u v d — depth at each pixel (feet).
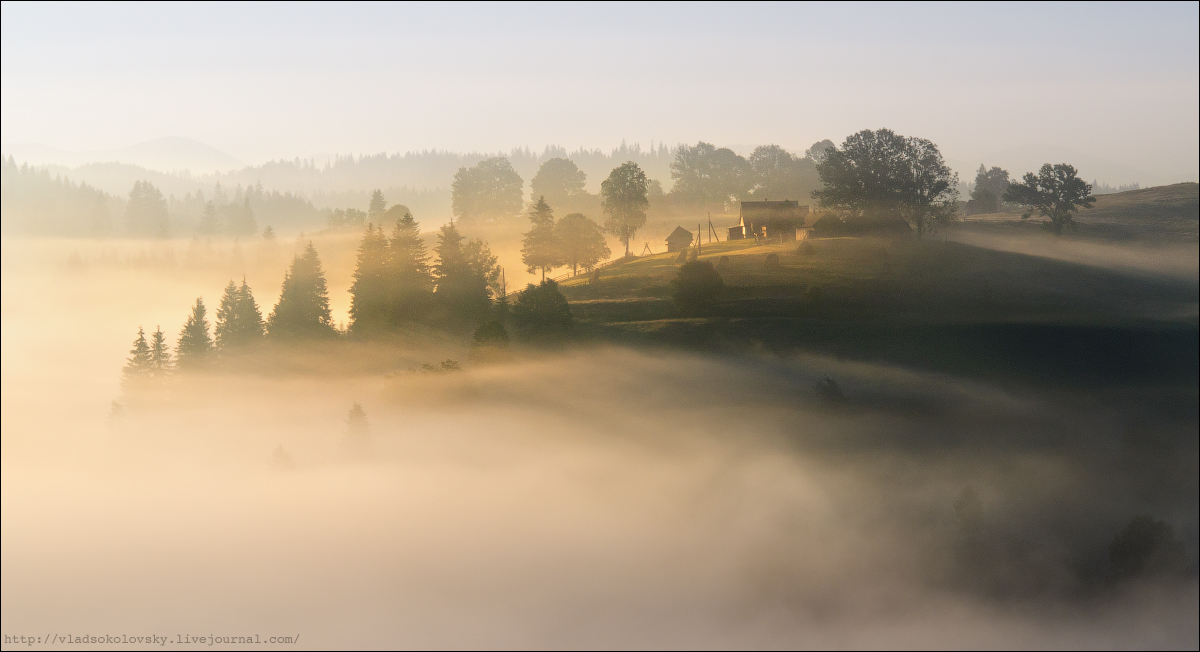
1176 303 402.31
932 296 395.55
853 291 395.55
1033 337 355.56
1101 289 421.59
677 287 375.66
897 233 502.38
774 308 375.25
